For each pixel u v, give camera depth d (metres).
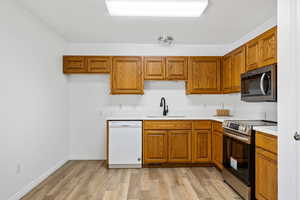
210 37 4.86
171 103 5.43
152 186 3.63
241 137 3.23
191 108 5.44
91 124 5.39
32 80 3.61
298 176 1.93
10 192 2.98
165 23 4.02
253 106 4.41
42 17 3.75
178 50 5.39
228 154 3.75
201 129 4.78
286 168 2.09
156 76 5.11
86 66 5.05
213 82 5.16
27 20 3.46
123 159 4.71
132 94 5.34
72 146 5.38
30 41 3.55
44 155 4.02
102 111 5.41
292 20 1.99
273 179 2.54
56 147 4.59
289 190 2.05
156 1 3.02
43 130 3.99
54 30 4.43
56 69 4.62
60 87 4.84
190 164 4.81
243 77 3.83
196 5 3.13
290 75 2.03
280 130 2.18
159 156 4.73
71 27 4.25
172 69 5.12
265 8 3.38
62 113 4.95
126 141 4.72
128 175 4.20
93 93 5.40
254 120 3.97
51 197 3.20
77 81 5.39
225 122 3.88
